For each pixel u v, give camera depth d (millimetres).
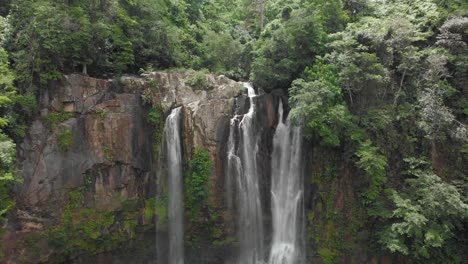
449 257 21547
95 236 21562
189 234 24047
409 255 21531
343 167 23484
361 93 24234
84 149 21672
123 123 22797
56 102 21188
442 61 23625
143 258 23953
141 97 23469
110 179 22406
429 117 22750
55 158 20812
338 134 22797
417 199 21297
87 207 21641
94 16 24328
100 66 24359
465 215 20125
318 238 23781
